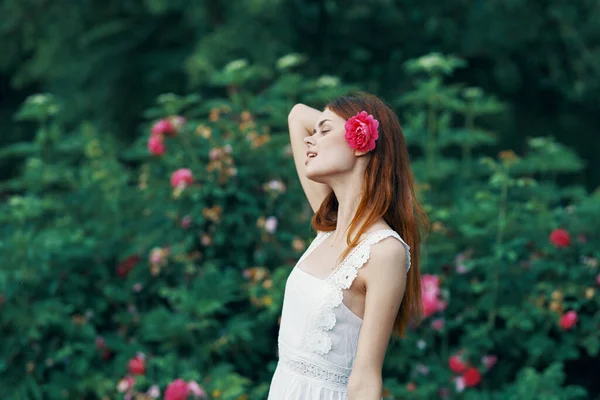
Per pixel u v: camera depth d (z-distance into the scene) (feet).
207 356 14.38
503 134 34.14
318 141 7.82
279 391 7.75
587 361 16.20
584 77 33.68
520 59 35.27
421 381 14.82
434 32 33.09
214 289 14.35
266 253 15.25
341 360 7.55
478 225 15.85
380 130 7.79
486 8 32.99
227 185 14.98
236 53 30.81
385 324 7.32
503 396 14.57
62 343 14.93
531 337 15.19
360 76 32.78
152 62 36.11
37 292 15.05
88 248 15.21
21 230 16.10
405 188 7.85
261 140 15.51
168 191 15.57
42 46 36.50
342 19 31.89
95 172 17.51
